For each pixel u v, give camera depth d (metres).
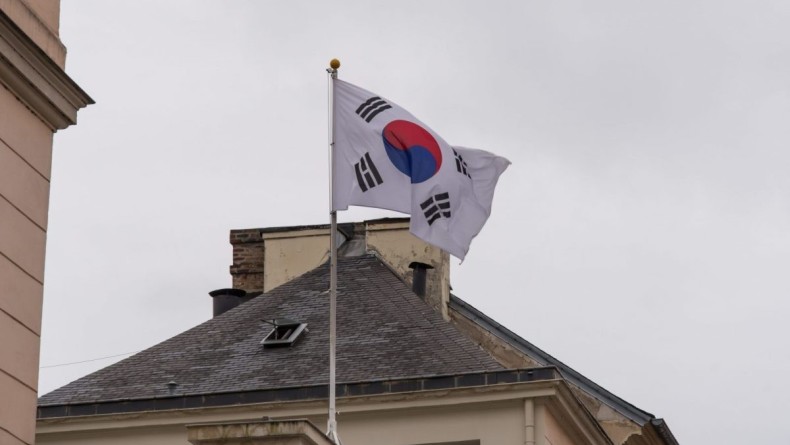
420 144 33.56
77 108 28.36
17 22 27.08
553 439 38.62
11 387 26.02
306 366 40.09
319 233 48.56
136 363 41.81
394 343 40.84
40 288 27.08
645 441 46.16
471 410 38.16
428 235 33.22
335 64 33.81
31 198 27.09
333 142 33.53
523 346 46.38
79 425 39.00
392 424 38.34
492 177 34.16
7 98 26.72
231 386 39.78
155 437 38.78
